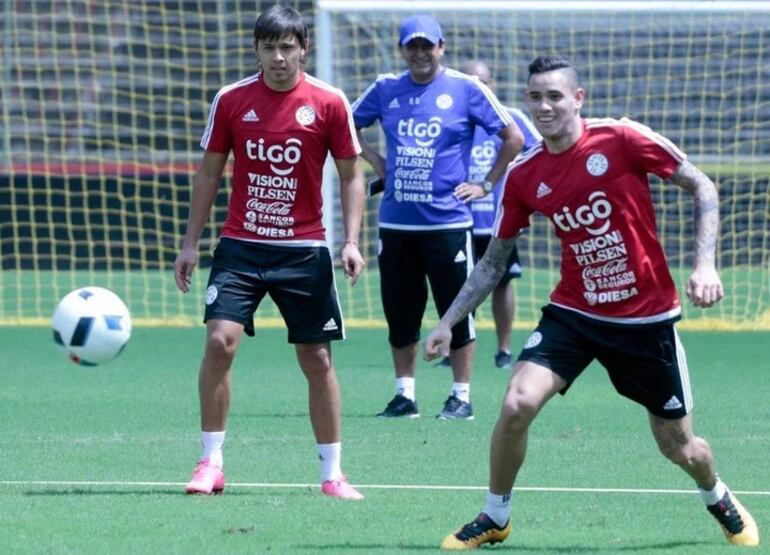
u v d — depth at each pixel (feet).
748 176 191.62
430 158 85.97
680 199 194.90
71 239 185.16
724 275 185.37
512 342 133.59
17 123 209.97
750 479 66.03
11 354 124.36
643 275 48.60
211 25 213.25
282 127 59.98
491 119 86.38
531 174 49.49
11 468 67.56
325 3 160.04
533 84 48.47
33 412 88.99
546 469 68.18
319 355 60.85
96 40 213.87
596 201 48.39
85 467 67.97
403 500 59.62
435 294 87.04
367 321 154.92
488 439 78.18
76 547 49.42
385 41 196.85
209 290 61.16
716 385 104.63
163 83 214.28
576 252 49.21
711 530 53.57
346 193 61.57
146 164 200.13
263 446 75.46
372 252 203.92
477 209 107.45
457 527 53.57
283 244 60.59
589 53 197.77
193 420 85.56
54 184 202.59
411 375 88.58
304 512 56.49
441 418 86.84
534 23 194.59
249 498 59.77
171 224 203.72
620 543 50.78
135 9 212.84
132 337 138.41
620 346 48.88
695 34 202.28
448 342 50.72
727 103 200.23
